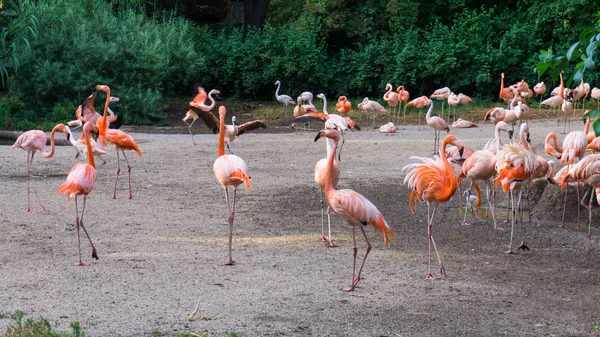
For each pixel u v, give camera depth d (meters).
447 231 8.96
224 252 7.82
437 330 5.44
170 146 16.75
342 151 15.92
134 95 21.80
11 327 5.20
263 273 6.99
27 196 10.93
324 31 29.31
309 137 18.70
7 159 14.59
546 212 9.83
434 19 30.95
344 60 28.55
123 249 7.91
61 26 22.59
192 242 8.27
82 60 22.03
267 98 29.16
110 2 26.23
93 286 6.49
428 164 7.15
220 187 11.80
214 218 9.59
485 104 26.09
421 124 21.83
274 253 7.80
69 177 7.23
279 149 16.31
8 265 7.18
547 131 19.17
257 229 8.97
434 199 6.96
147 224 9.18
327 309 5.91
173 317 5.66
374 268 7.23
